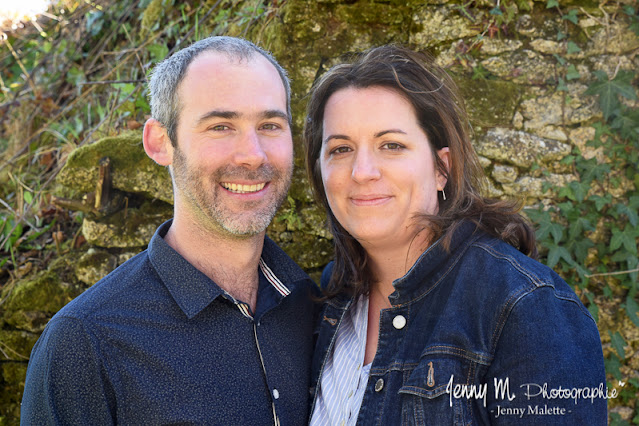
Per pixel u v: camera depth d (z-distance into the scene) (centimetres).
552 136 261
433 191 176
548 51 263
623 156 261
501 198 259
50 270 275
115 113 329
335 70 176
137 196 274
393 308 167
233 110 163
